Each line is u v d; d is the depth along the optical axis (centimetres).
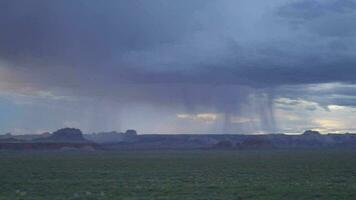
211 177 6000
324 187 4650
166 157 13400
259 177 6000
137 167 8344
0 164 9356
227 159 11788
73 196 3878
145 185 4878
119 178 5903
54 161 10769
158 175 6425
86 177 6081
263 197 3859
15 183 5169
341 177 6019
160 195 3975
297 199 3775
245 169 7700
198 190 4350
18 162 10256
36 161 10762
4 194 4050
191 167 8344
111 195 3962
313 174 6544
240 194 4031
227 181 5366
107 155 15712
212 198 3750
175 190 4341
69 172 7025
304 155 14638
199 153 18375
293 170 7381
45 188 4612
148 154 16912
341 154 15412
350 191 4306
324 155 14400
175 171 7269
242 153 18088
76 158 12700
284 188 4519
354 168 7806
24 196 3909
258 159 11650
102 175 6438
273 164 9194
